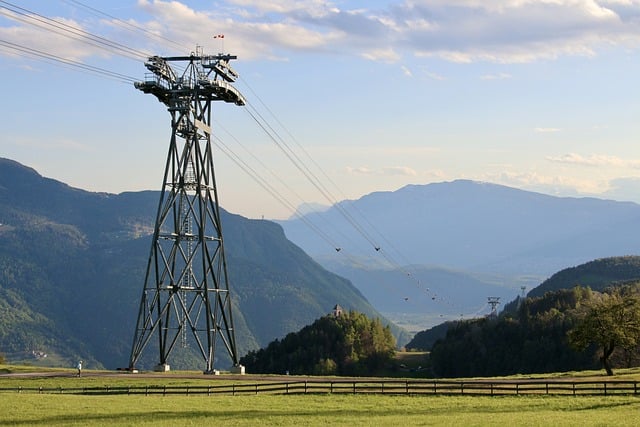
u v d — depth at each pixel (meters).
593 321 132.25
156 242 134.50
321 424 74.62
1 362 195.00
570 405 87.31
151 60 131.12
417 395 97.25
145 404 89.69
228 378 121.00
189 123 133.88
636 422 73.12
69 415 81.19
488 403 89.81
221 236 139.62
